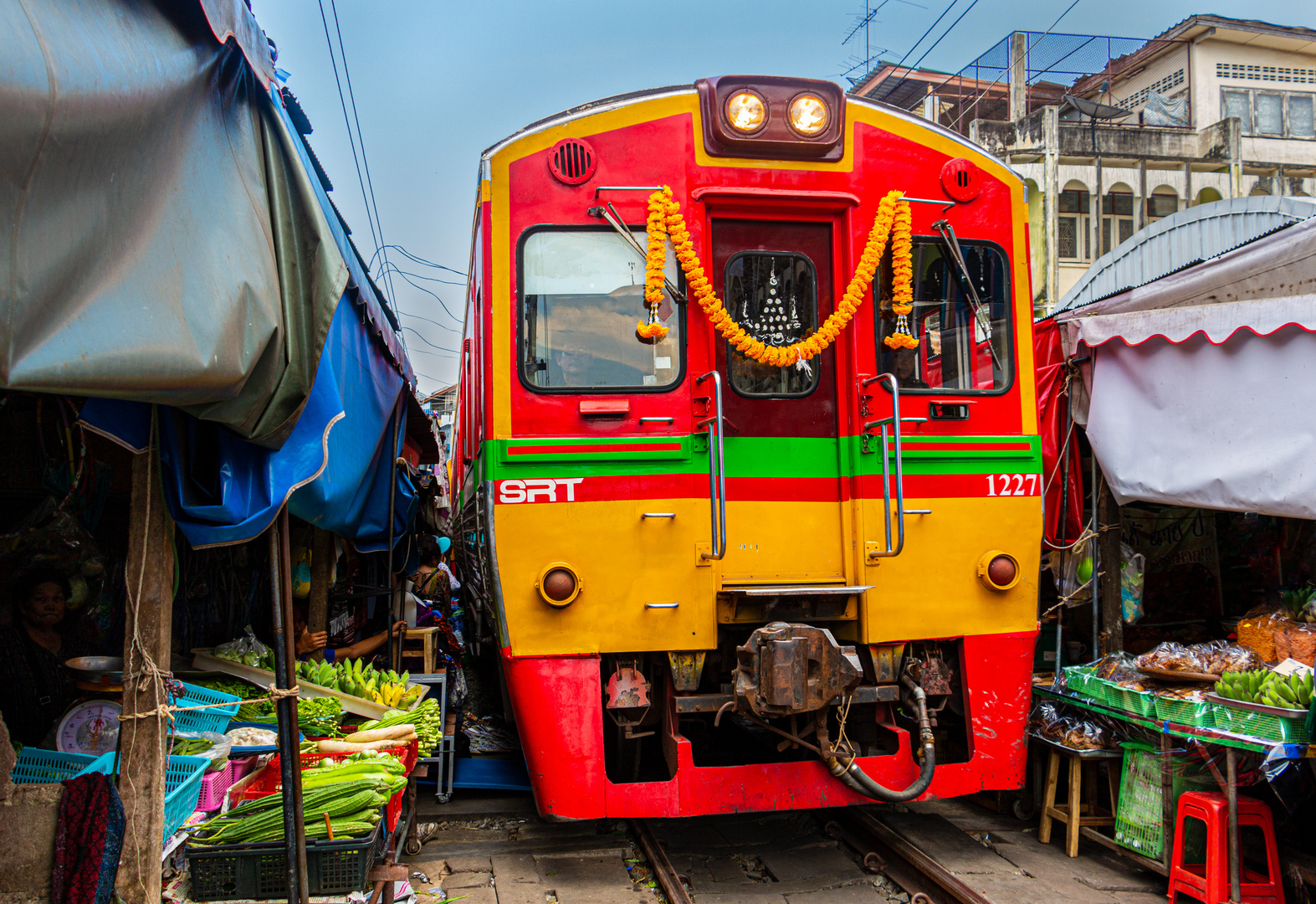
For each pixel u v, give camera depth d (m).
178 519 2.92
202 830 3.03
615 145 4.44
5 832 2.58
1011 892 4.19
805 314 4.68
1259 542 6.33
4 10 1.91
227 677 4.34
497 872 4.58
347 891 3.04
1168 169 21.06
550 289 4.38
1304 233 4.55
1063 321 5.89
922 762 4.32
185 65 2.50
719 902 4.14
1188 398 4.98
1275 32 23.34
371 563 8.02
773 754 5.35
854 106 4.62
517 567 4.22
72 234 2.08
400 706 4.79
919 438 4.57
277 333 2.83
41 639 3.71
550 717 4.18
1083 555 5.84
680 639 4.28
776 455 4.53
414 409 8.44
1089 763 4.86
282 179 3.04
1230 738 3.83
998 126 21.14
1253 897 3.82
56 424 3.90
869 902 4.15
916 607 4.49
